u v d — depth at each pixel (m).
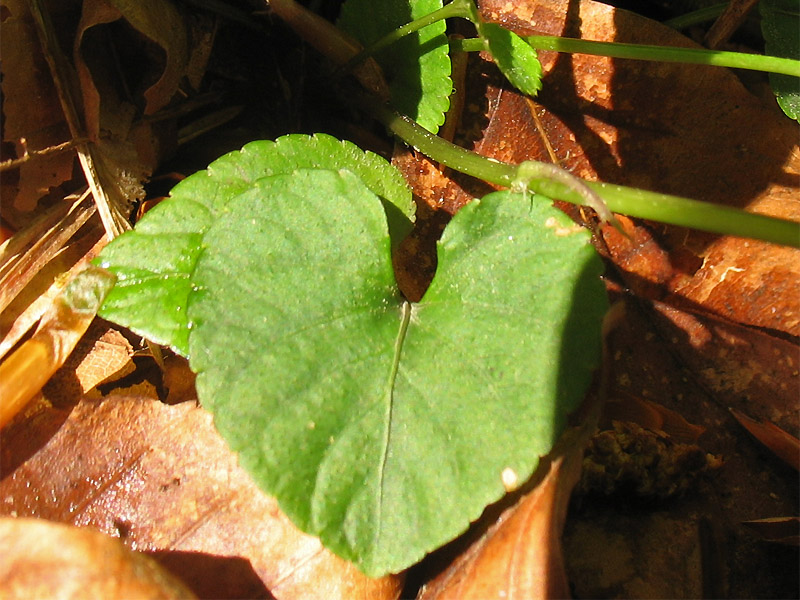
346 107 0.11
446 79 0.10
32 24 0.10
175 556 0.09
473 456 0.08
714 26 0.11
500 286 0.08
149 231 0.09
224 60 0.11
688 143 0.11
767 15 0.11
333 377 0.08
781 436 0.10
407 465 0.08
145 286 0.09
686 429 0.10
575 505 0.09
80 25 0.10
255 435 0.08
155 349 0.09
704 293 0.10
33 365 0.09
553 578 0.08
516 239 0.09
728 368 0.10
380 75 0.11
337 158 0.09
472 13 0.10
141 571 0.08
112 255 0.09
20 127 0.10
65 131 0.10
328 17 0.11
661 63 0.11
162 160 0.11
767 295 0.10
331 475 0.08
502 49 0.10
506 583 0.08
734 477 0.10
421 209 0.11
